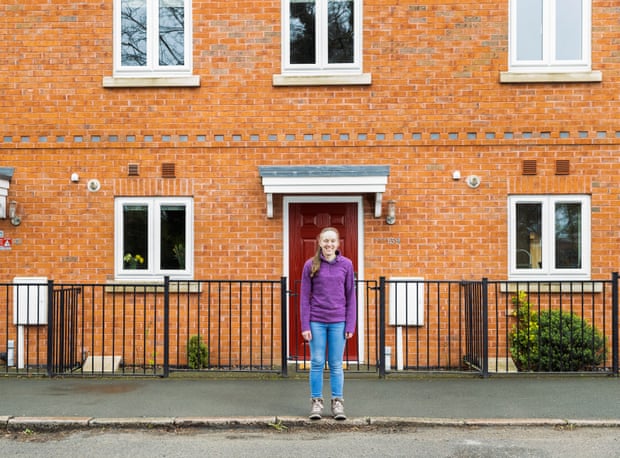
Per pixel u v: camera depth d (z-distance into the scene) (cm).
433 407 667
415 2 924
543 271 915
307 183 882
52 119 940
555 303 912
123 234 941
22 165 941
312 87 930
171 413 645
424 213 921
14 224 937
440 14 923
